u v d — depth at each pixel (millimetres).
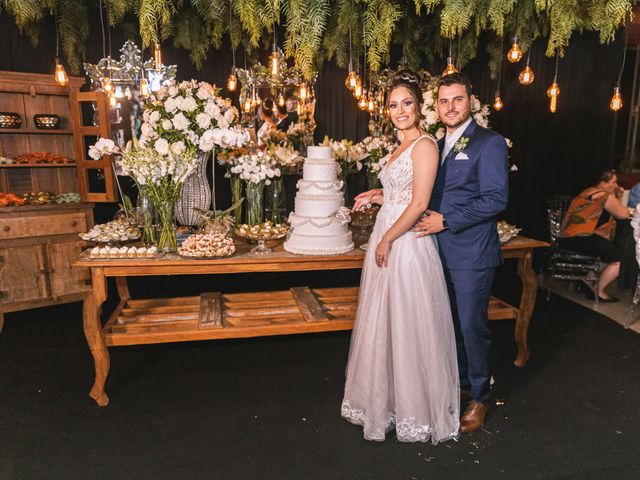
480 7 2240
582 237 4660
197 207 3115
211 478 2168
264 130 4934
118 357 3400
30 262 4086
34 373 3150
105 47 4570
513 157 5746
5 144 4387
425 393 2400
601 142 5875
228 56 4852
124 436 2477
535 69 5543
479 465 2268
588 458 2320
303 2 1991
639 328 3955
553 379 3100
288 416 2672
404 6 3143
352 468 2240
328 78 5164
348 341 3721
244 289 5078
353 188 5590
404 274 2336
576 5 2131
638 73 6371
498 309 3234
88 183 4441
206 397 2869
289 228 3152
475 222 2361
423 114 3344
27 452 2340
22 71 4371
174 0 2926
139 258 2709
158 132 2902
